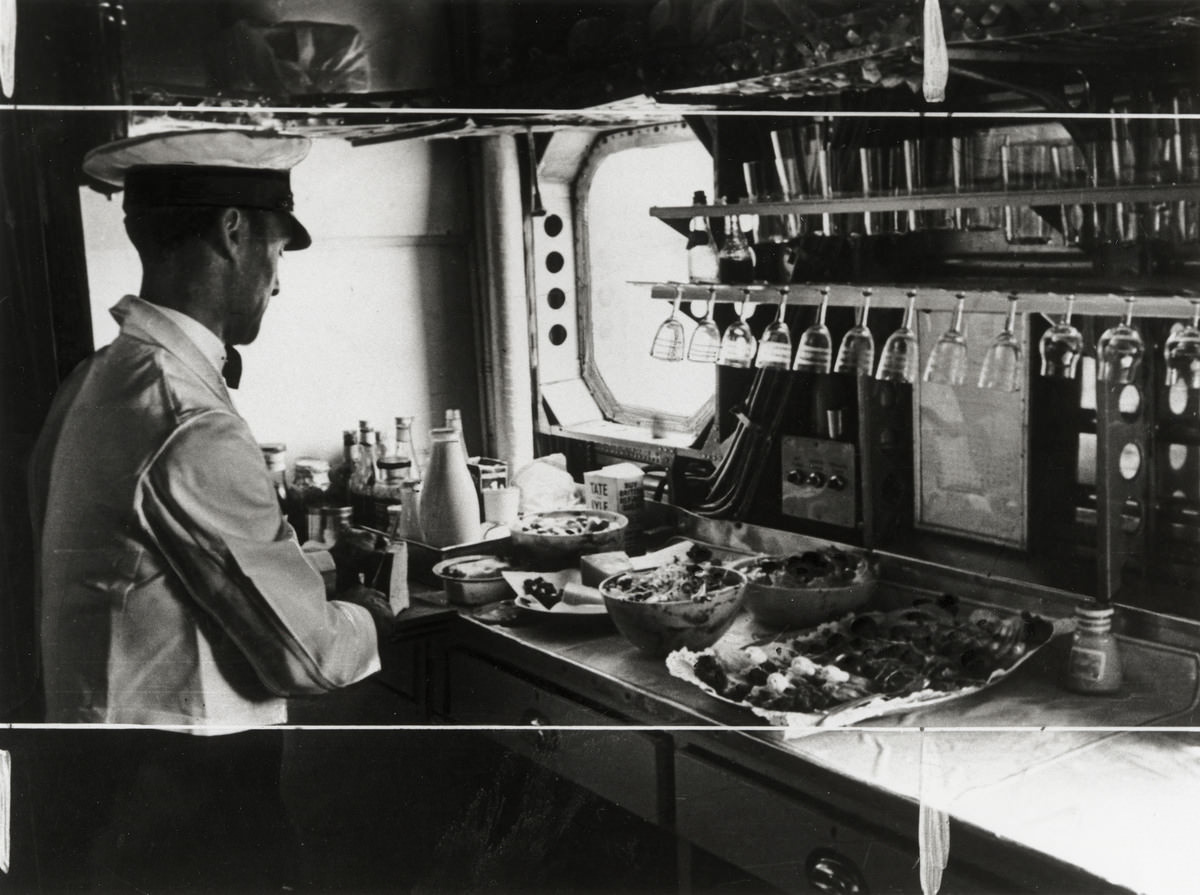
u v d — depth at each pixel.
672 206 3.42
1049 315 2.57
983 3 2.08
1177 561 2.52
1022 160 2.46
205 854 2.59
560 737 2.74
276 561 2.40
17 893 2.59
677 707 2.41
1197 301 2.14
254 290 2.52
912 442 2.97
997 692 2.45
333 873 3.05
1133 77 2.28
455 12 3.13
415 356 4.02
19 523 2.80
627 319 3.96
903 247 2.92
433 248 3.99
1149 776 2.05
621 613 2.68
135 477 2.29
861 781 2.07
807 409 3.23
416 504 3.51
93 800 2.58
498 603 3.15
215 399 2.39
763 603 2.82
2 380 2.85
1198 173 2.19
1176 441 2.48
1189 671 2.34
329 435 3.90
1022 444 2.71
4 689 2.71
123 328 2.38
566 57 3.01
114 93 2.83
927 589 2.86
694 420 3.77
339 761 3.17
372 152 3.80
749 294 2.95
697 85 2.67
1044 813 1.93
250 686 2.50
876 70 2.44
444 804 3.11
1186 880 1.68
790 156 2.83
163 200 2.40
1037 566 2.71
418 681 3.12
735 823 2.33
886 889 2.04
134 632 2.38
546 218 4.01
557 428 4.07
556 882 3.03
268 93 3.00
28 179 2.84
